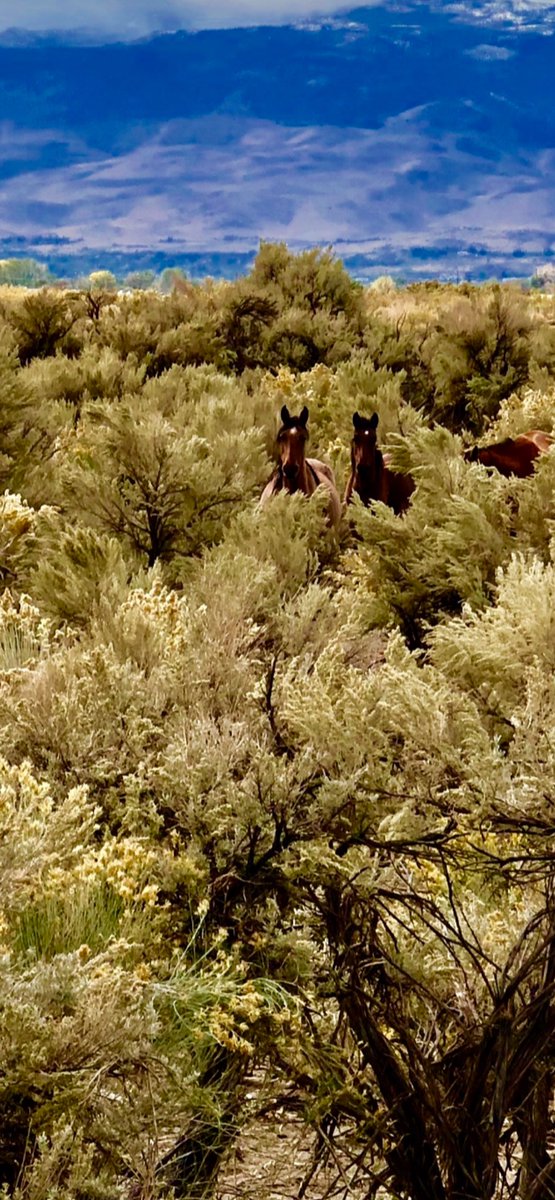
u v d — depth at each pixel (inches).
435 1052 118.6
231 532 301.3
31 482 384.5
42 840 106.3
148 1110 99.0
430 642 153.2
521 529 231.1
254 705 134.0
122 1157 99.4
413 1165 110.0
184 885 116.9
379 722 117.3
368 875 112.9
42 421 454.3
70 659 146.9
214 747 121.6
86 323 853.2
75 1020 94.9
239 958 113.3
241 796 114.6
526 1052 107.0
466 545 222.7
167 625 164.1
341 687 128.9
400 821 111.0
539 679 121.9
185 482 335.0
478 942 114.8
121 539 335.0
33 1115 94.3
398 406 538.3
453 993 121.3
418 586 226.2
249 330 814.5
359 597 221.3
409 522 236.7
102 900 116.7
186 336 781.9
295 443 379.9
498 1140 107.4
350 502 416.5
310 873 112.3
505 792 106.7
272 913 113.8
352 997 110.1
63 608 211.9
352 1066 115.6
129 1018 96.0
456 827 112.6
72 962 97.3
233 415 470.6
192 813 117.3
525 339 711.7
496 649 135.6
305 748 118.3
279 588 203.6
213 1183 113.1
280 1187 119.5
